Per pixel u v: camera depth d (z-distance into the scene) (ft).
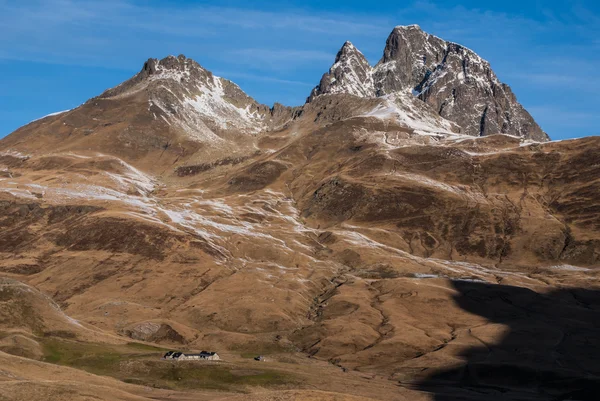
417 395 543.39
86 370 511.81
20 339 536.01
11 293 603.67
